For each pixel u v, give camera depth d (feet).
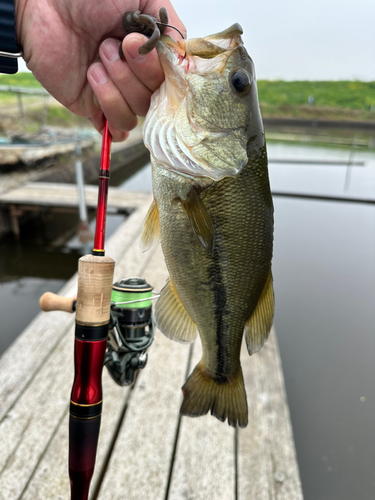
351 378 3.04
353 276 4.95
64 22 1.13
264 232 1.17
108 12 1.09
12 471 1.64
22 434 1.82
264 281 1.23
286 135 22.17
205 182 1.08
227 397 1.29
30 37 1.15
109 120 1.12
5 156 8.77
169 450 1.78
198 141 1.06
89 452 0.88
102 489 1.59
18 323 4.19
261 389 2.22
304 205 8.29
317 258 5.50
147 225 1.18
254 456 1.77
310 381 3.00
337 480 2.22
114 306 1.19
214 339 1.24
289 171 11.89
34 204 6.71
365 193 9.09
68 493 1.56
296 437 2.48
